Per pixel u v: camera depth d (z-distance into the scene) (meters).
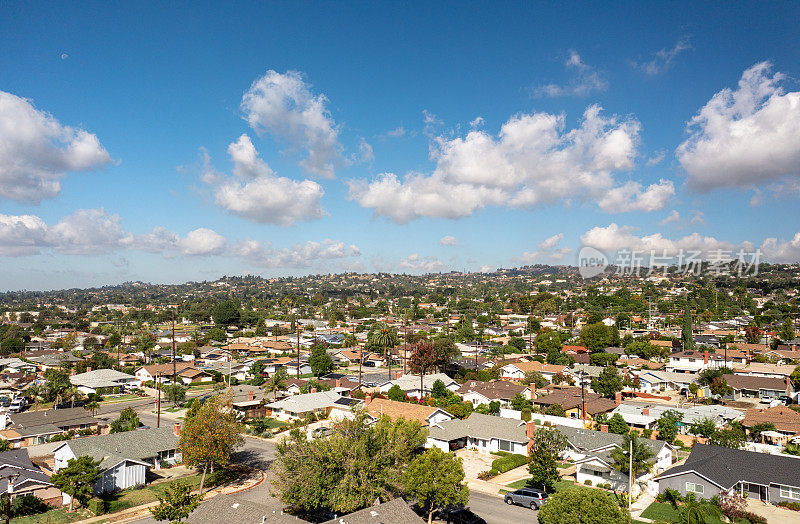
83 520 43.56
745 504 43.50
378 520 35.19
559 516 35.38
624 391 103.56
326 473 40.88
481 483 53.00
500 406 81.56
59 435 72.38
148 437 59.62
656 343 143.12
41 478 49.59
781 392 91.94
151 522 43.12
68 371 122.94
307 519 41.78
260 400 95.50
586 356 134.12
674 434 65.81
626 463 48.50
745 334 153.88
